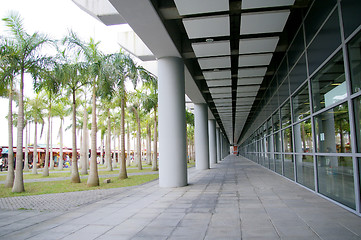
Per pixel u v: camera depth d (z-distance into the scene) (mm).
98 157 61344
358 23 4734
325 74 6516
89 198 9805
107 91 14852
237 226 4750
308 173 8445
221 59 10836
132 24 8023
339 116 5820
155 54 10523
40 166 43938
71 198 9953
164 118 10602
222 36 9727
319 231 4281
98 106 26547
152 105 24344
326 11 6238
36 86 13680
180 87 10773
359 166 5051
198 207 6504
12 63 12531
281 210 5832
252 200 7125
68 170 36000
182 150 10672
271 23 8086
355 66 5020
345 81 5395
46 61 13180
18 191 12445
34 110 26594
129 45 11867
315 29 6996
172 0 7590
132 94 23016
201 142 20344
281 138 12406
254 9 7785
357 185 5105
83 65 14852
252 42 9250
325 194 6973
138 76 17109
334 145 6203
